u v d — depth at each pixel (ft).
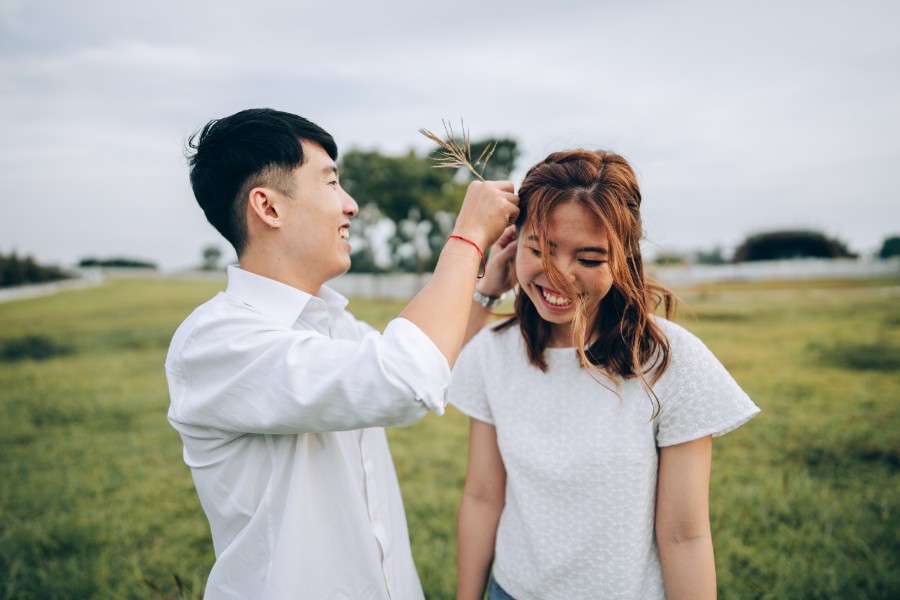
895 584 7.93
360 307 64.39
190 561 9.91
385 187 78.79
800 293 66.03
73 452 16.72
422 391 3.22
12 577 9.39
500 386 4.57
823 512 10.15
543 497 4.20
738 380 21.79
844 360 24.61
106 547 10.59
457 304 3.58
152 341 40.60
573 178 3.78
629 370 4.03
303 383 3.27
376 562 3.96
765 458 13.69
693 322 39.96
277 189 3.84
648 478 3.99
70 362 33.06
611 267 3.66
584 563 4.04
